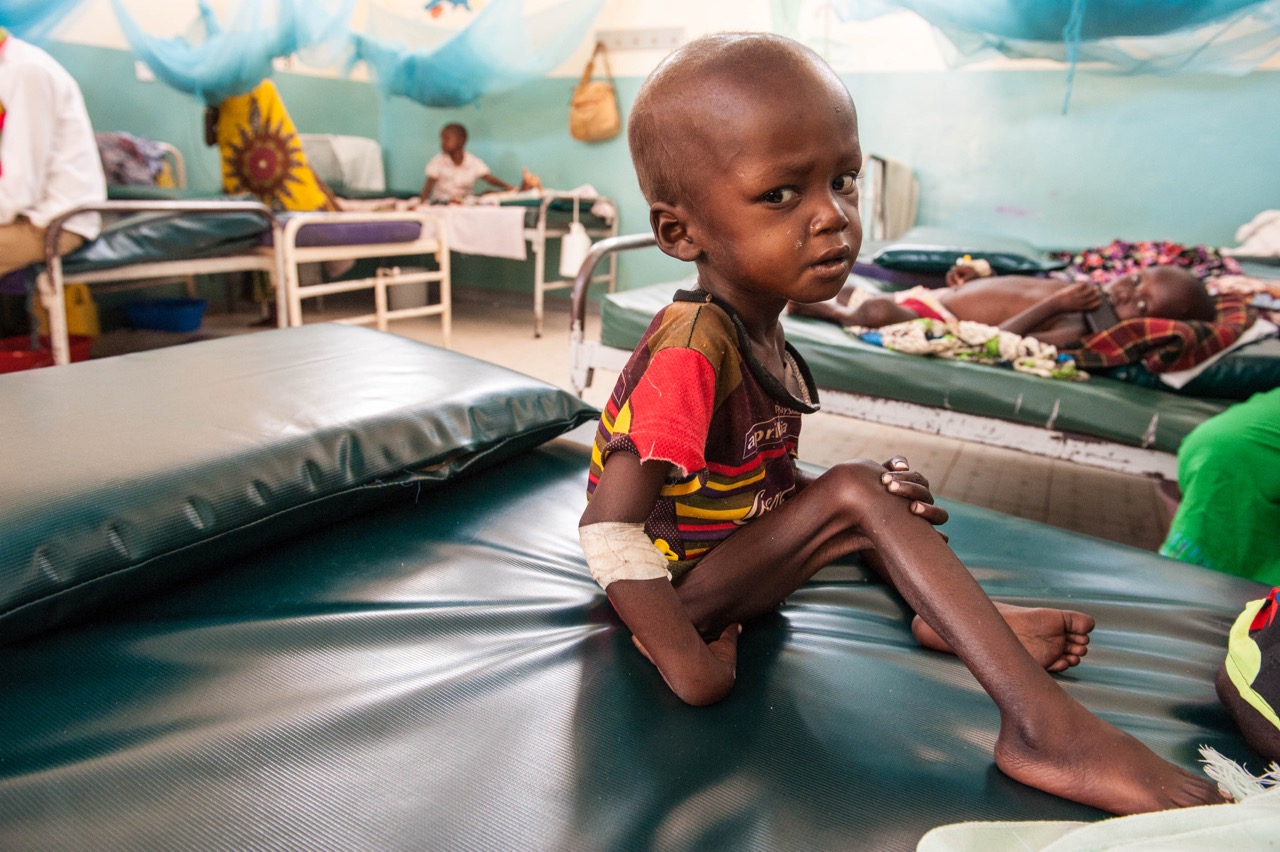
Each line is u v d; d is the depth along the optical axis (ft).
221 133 12.46
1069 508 8.14
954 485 8.59
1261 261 11.59
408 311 12.10
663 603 2.46
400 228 11.56
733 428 2.58
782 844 2.01
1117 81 12.51
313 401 3.74
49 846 1.87
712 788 2.17
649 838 1.99
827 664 2.79
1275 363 6.26
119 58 13.91
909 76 13.87
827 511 2.60
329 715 2.37
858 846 2.01
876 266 10.42
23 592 2.49
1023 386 6.76
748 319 2.65
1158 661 2.96
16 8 9.51
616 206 17.25
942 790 2.19
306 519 3.33
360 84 18.38
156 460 3.00
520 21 14.16
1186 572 3.70
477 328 15.23
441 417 3.91
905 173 13.39
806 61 2.22
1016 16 9.91
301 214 10.39
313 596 3.01
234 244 9.93
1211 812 1.85
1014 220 13.82
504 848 1.94
